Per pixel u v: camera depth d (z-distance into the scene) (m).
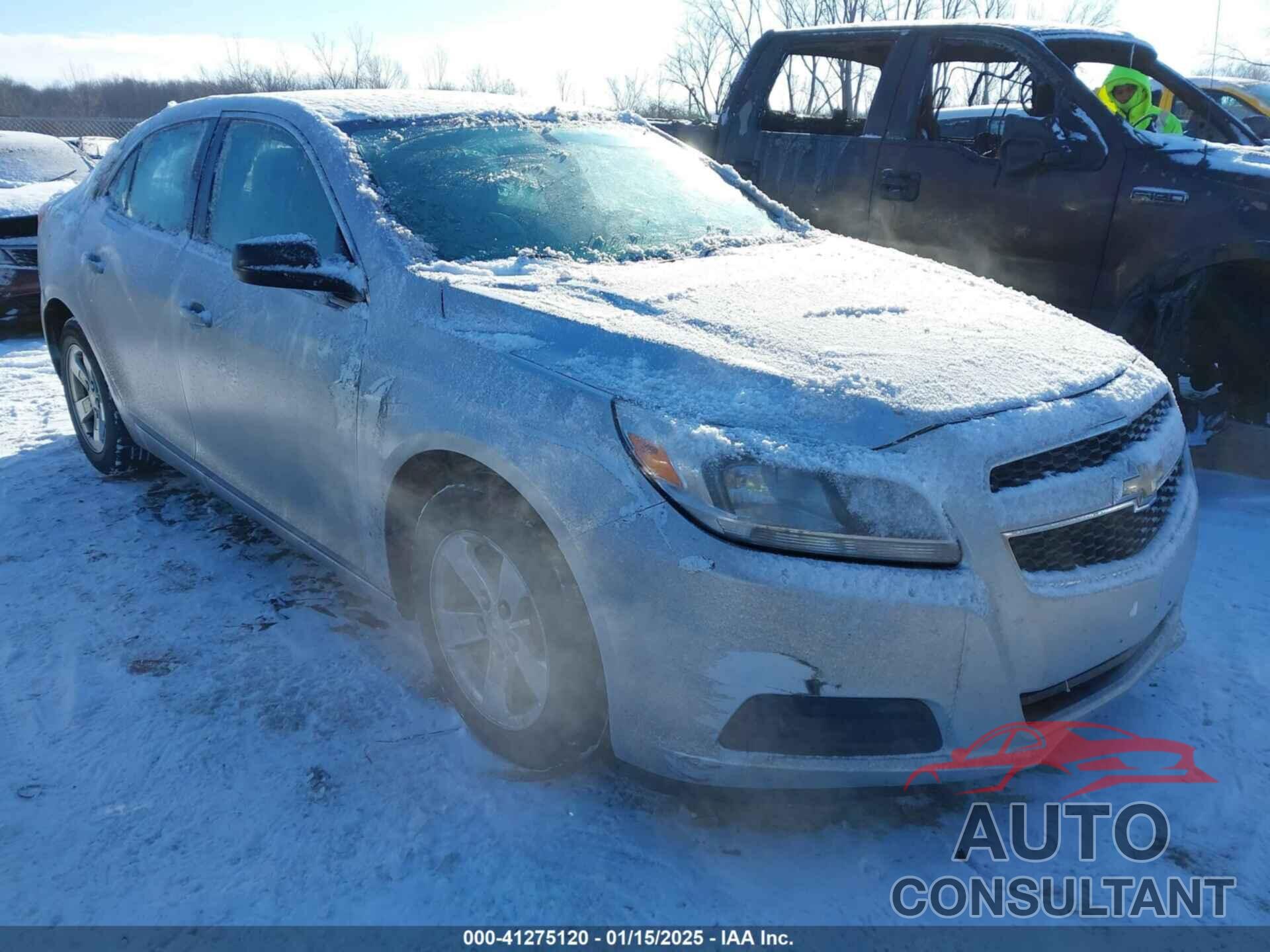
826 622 1.93
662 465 2.02
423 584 2.61
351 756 2.51
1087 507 2.12
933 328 2.50
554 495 2.13
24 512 4.04
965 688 2.00
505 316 2.49
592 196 3.33
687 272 2.90
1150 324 4.32
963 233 4.93
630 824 2.27
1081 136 4.48
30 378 6.34
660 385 2.17
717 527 1.96
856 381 2.13
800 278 2.88
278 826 2.26
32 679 2.84
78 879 2.11
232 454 3.33
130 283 3.72
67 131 22.84
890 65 5.28
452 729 2.61
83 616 3.19
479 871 2.13
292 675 2.86
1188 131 4.89
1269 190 3.95
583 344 2.34
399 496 2.61
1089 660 2.16
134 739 2.57
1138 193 4.28
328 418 2.78
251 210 3.27
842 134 5.80
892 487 1.96
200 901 2.05
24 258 7.49
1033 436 2.09
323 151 3.07
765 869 2.15
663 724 2.07
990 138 5.08
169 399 3.62
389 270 2.72
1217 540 3.69
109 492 4.27
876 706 2.01
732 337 2.35
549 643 2.22
